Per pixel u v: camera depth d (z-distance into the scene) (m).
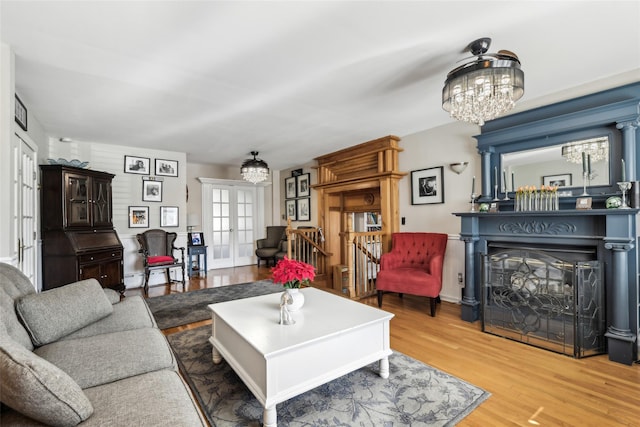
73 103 3.14
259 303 2.51
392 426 1.64
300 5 1.72
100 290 2.16
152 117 3.61
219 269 6.90
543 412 1.76
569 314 2.55
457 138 3.85
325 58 2.31
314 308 2.34
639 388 2.00
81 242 3.91
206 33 1.99
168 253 5.27
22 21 1.84
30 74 2.51
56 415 0.96
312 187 5.98
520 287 2.87
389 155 4.50
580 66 2.48
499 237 3.23
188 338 2.85
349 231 4.14
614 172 2.61
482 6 1.75
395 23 1.90
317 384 1.76
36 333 1.65
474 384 2.05
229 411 1.78
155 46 2.13
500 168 3.38
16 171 2.79
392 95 3.02
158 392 1.24
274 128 4.11
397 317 3.43
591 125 2.69
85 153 4.77
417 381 2.08
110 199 4.53
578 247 2.76
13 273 1.93
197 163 6.87
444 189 4.00
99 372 1.39
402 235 4.12
